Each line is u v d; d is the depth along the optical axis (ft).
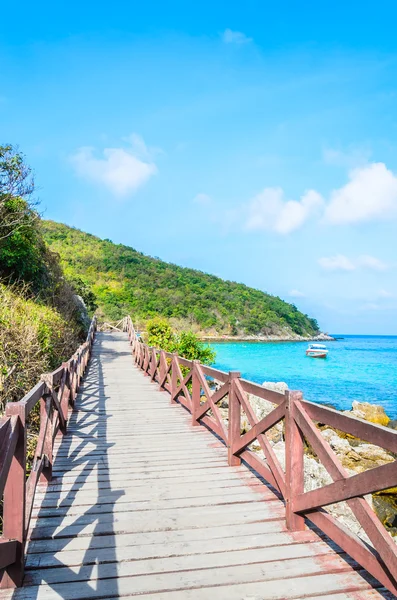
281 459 23.72
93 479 15.08
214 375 20.07
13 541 8.55
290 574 9.27
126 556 9.94
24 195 44.55
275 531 11.25
